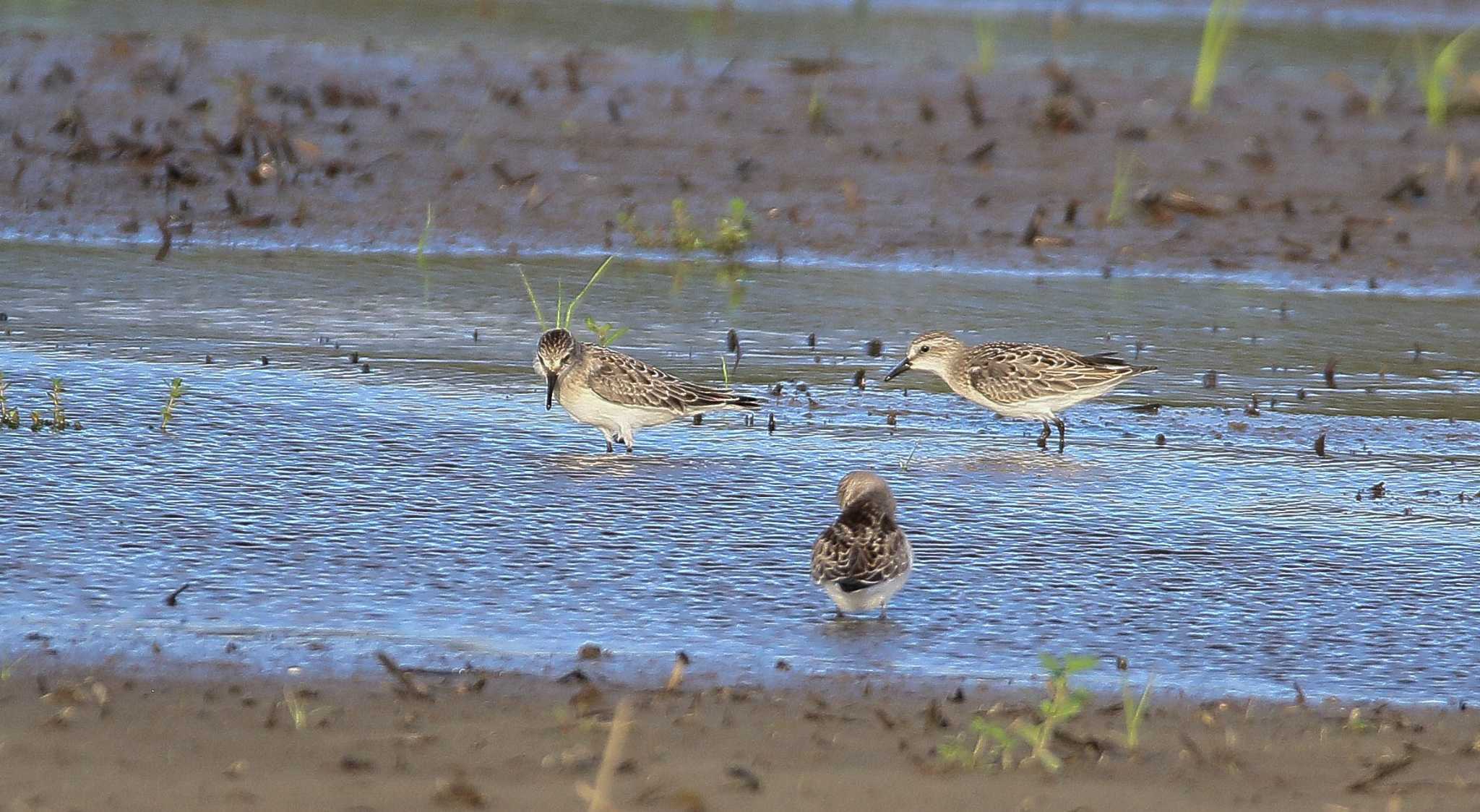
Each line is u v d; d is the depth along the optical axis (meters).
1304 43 32.12
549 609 11.12
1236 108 27.25
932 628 10.96
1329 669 10.42
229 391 16.06
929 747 8.75
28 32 29.03
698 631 10.79
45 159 23.66
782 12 34.50
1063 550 12.55
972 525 13.12
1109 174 24.41
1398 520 13.39
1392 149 25.56
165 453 14.16
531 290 20.23
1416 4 34.66
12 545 11.88
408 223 22.52
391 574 11.66
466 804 7.72
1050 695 9.70
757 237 22.22
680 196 23.44
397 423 15.38
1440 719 9.52
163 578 11.41
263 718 8.96
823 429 15.80
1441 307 20.23
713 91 27.14
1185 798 8.09
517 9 33.66
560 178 23.83
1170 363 18.03
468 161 24.25
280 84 26.98
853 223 22.69
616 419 14.81
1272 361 18.11
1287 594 11.75
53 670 9.67
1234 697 9.87
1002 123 26.20
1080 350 18.25
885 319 19.45
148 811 7.56
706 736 8.84
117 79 26.81
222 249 21.69
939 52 30.84
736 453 14.98
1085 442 15.56
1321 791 8.24
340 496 13.30
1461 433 15.84
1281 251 22.00
